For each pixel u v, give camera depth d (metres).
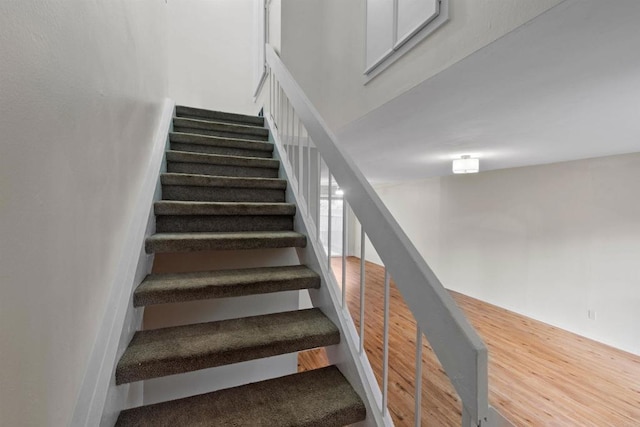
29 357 0.56
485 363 0.55
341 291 1.27
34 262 0.57
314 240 1.51
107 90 0.99
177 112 2.54
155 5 1.80
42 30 0.60
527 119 2.00
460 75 1.38
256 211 1.73
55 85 0.65
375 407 0.94
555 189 3.92
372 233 0.92
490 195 4.81
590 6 0.89
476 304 4.82
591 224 3.57
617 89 1.51
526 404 2.51
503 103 1.71
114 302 1.00
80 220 0.78
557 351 3.34
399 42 1.59
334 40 2.41
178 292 1.18
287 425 0.88
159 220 1.58
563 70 1.32
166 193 1.75
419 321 0.71
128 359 0.94
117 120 1.10
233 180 1.88
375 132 2.38
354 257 8.77
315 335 1.14
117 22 1.09
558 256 3.90
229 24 3.86
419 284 0.71
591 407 2.47
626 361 3.13
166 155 1.91
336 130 2.38
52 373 0.64
